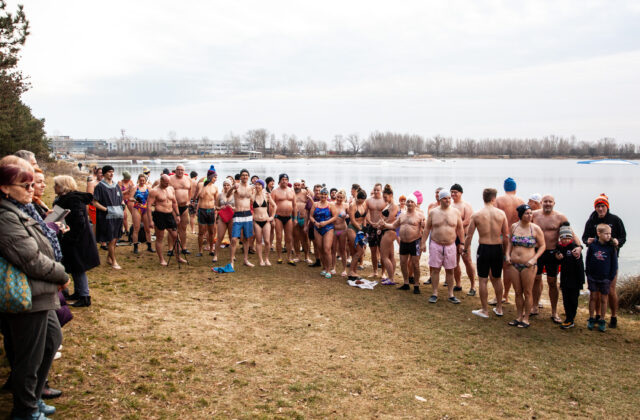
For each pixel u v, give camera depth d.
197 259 10.51
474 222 7.66
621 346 6.55
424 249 8.61
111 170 8.76
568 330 7.18
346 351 5.74
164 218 9.34
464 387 4.98
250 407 4.15
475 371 5.43
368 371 5.19
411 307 7.93
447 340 6.41
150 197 9.34
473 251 15.55
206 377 4.65
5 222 3.15
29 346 3.31
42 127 33.44
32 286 3.26
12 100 16.66
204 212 10.84
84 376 4.30
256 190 10.06
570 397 4.91
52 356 3.61
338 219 9.83
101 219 8.70
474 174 70.44
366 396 4.56
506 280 8.55
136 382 4.37
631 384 5.29
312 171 79.94
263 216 10.17
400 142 185.00
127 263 9.43
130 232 11.79
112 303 6.53
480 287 7.64
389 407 4.36
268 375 4.85
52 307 3.40
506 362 5.76
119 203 8.93
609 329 7.30
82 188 26.14
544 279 11.90
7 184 3.28
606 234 6.92
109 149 197.38
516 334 6.85
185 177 10.92
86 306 6.13
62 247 5.85
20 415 3.34
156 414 3.88
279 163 135.00
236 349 5.46
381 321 7.05
